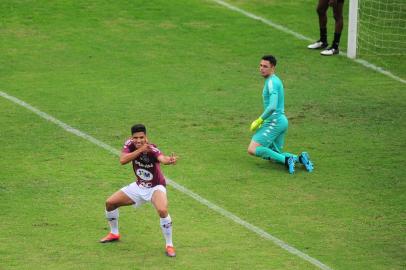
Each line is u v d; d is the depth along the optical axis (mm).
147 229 31219
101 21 58656
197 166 37375
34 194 33969
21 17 58781
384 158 38688
